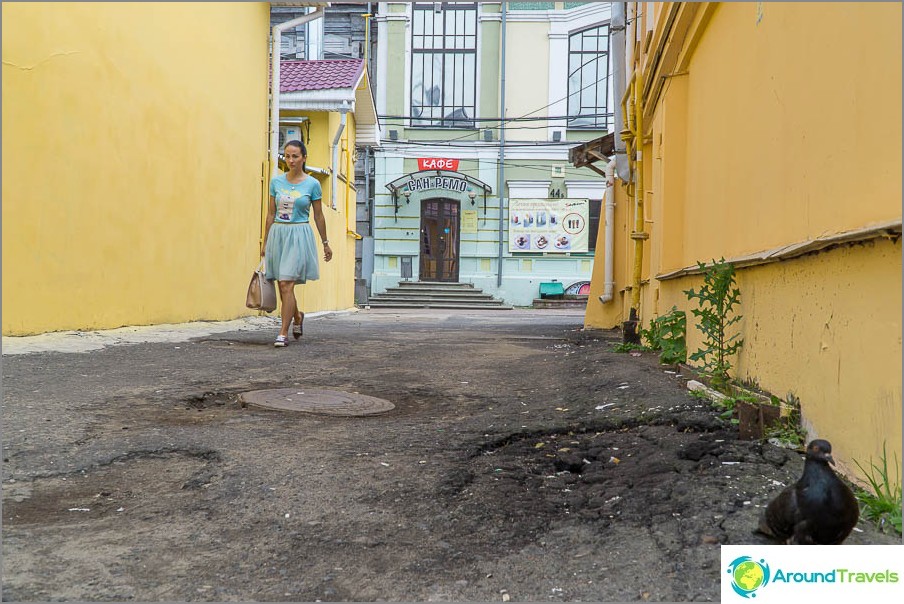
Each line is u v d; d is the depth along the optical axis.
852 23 2.61
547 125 26.77
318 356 6.89
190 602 1.94
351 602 1.95
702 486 2.68
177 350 6.71
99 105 7.00
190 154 9.10
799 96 3.17
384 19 26.98
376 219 27.22
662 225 6.74
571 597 1.96
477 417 4.20
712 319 4.30
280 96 15.89
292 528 2.44
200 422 3.93
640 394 4.50
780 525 2.08
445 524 2.48
